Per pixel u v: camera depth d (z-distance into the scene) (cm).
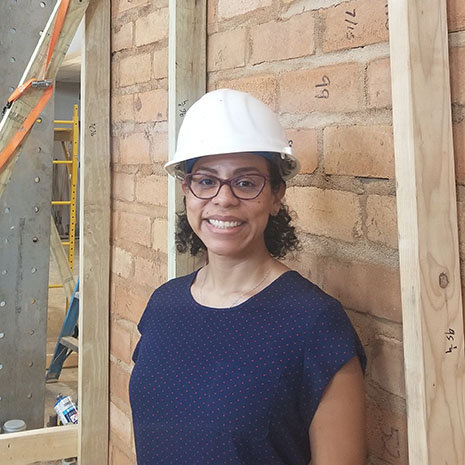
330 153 120
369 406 112
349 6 114
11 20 238
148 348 106
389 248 107
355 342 94
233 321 98
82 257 206
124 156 202
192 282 112
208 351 98
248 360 94
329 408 91
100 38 205
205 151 99
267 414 92
